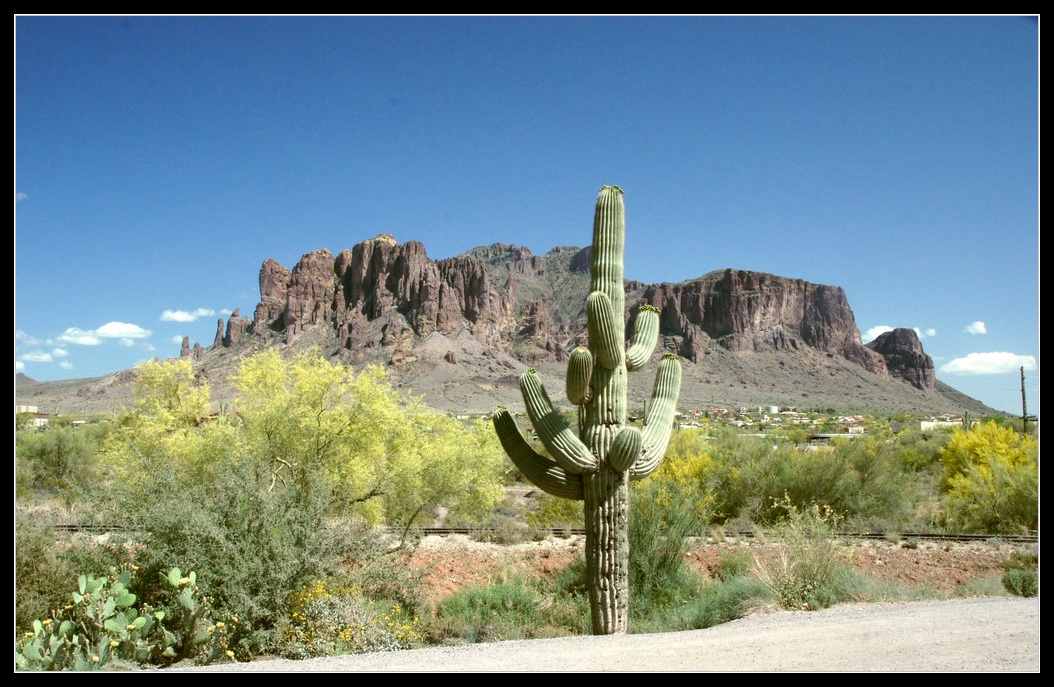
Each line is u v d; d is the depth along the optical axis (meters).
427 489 16.62
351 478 15.30
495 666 6.54
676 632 9.02
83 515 11.34
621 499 10.02
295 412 15.33
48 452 24.81
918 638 7.36
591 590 10.01
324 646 8.80
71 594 8.36
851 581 11.30
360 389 15.78
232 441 14.55
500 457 19.06
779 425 96.12
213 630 8.56
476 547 16.11
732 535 17.22
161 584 8.86
